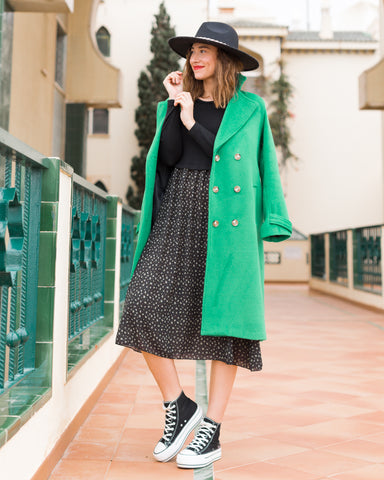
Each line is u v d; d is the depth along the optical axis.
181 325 1.95
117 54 19.16
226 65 2.02
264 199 2.05
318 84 22.14
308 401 2.98
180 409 2.00
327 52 22.17
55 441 1.97
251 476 1.87
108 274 3.65
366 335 5.65
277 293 12.06
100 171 19.03
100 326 3.53
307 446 2.22
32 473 1.67
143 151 18.73
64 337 2.12
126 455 2.07
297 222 21.88
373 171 22.05
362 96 12.26
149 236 2.03
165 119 2.00
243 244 1.93
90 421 2.54
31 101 8.96
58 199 1.98
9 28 7.49
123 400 2.95
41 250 1.95
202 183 2.02
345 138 22.09
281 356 4.43
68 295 2.21
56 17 10.61
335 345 5.00
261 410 2.80
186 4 19.09
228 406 2.87
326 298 10.64
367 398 3.06
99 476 1.85
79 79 11.59
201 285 1.99
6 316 1.66
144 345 1.89
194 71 2.04
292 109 22.11
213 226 1.94
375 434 2.39
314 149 22.03
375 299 8.01
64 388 2.13
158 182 2.07
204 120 2.05
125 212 4.55
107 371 3.34
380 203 22.00
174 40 2.06
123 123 19.11
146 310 1.89
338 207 21.98
